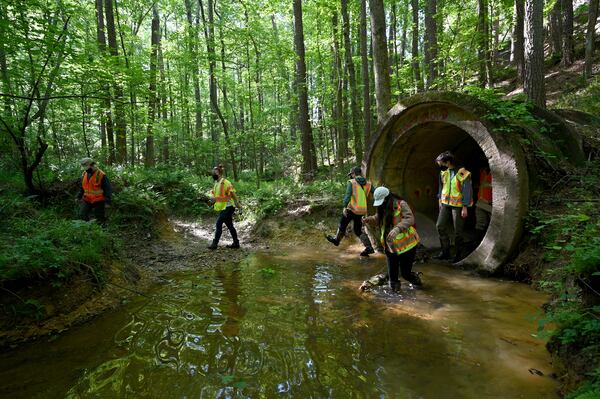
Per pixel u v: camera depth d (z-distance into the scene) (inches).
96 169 284.0
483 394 111.0
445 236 276.1
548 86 584.1
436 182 383.2
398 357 133.1
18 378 123.3
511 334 149.6
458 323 160.9
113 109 379.9
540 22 317.4
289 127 671.1
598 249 124.6
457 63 538.6
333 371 124.6
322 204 379.9
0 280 153.9
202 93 1053.2
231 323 164.2
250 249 323.9
